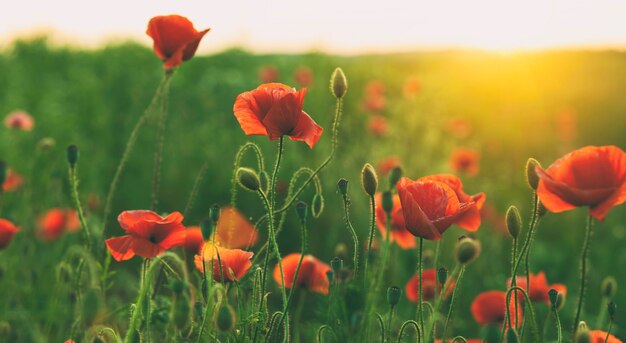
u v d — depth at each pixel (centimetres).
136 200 665
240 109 221
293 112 209
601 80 1579
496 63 1473
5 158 582
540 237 682
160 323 222
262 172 231
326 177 657
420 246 195
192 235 267
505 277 531
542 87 1423
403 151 808
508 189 832
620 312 499
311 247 568
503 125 1131
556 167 181
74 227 453
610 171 175
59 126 709
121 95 891
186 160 723
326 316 259
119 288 448
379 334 255
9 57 1094
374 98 887
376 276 258
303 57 884
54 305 317
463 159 705
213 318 193
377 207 266
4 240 292
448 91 1248
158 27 281
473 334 458
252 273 247
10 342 333
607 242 654
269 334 207
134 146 757
